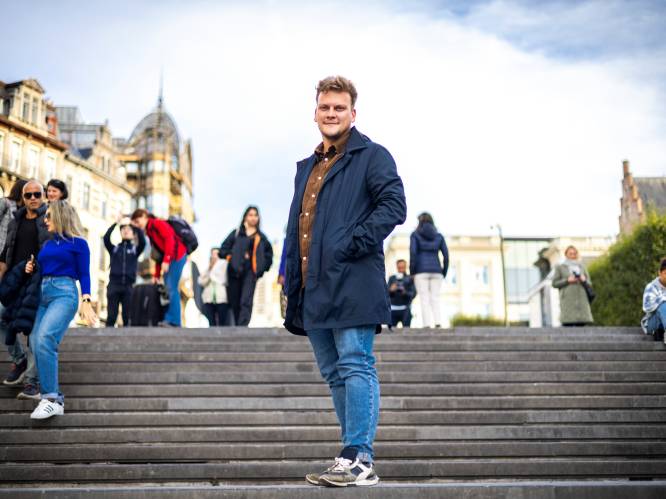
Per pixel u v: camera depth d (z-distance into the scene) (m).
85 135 58.78
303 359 9.45
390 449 6.88
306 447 6.85
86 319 7.38
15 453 6.82
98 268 55.53
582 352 9.74
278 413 7.48
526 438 7.27
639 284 32.69
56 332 7.17
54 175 51.47
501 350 10.00
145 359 9.35
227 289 13.64
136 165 66.75
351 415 4.18
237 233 13.35
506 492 4.10
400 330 11.42
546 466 6.58
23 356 8.02
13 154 48.25
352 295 4.17
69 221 7.31
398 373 8.71
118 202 59.22
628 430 7.33
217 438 7.11
